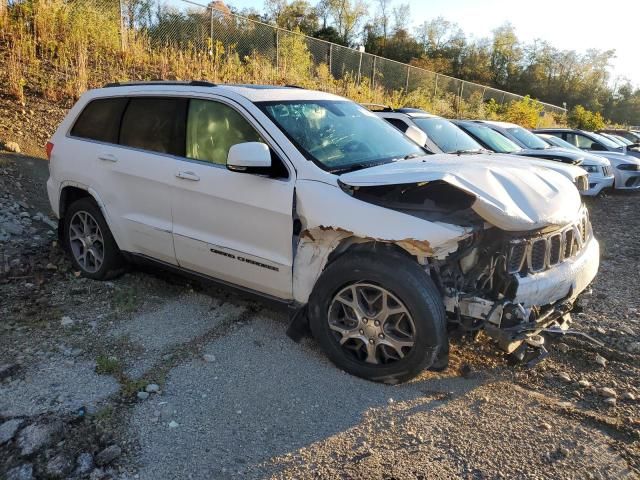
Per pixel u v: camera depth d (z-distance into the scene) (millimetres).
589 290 4062
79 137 4973
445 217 3211
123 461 2666
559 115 35406
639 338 4297
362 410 3164
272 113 3912
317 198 3430
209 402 3188
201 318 4301
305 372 3555
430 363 3227
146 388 3273
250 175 3719
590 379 3658
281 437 2904
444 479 2627
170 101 4363
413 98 21875
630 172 12680
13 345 3705
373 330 3369
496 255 3238
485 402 3307
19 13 11188
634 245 7758
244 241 3830
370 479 2605
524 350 3518
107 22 12281
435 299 3154
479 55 75875
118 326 4105
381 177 3248
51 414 2967
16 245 5461
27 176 7051
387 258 3264
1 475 2500
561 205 3420
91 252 4949
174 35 14422
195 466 2662
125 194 4520
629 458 2838
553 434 3016
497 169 3549
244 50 16406
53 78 10016
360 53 21203
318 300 3512
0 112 8492
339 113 4398
